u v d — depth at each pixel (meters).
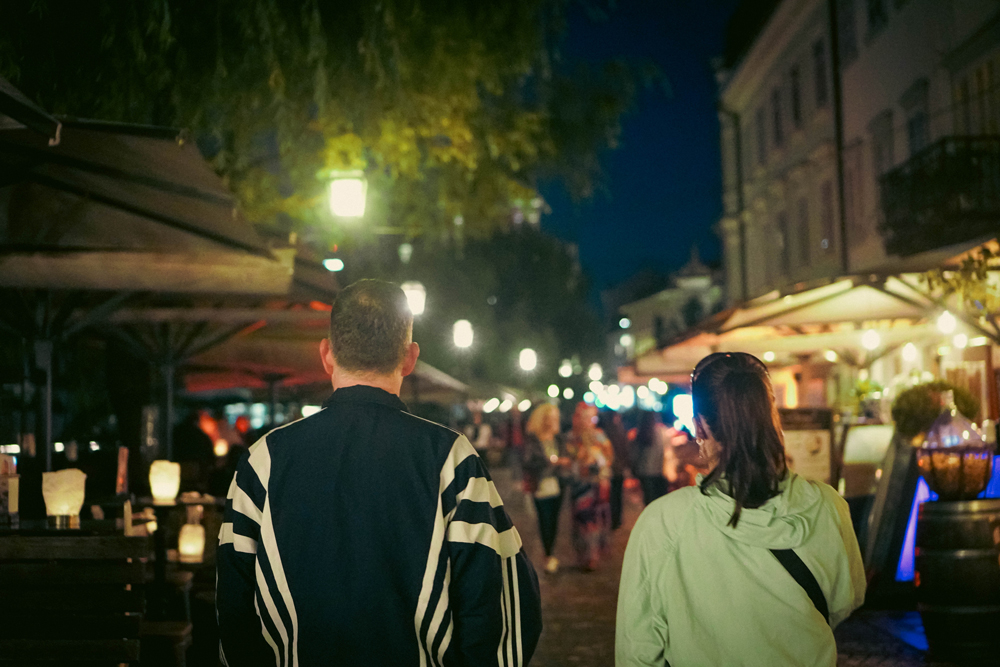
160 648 5.41
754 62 30.69
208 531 7.41
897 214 18.05
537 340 50.91
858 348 13.21
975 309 9.42
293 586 2.43
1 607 4.03
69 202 4.70
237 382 14.55
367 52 8.20
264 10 7.52
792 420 8.48
